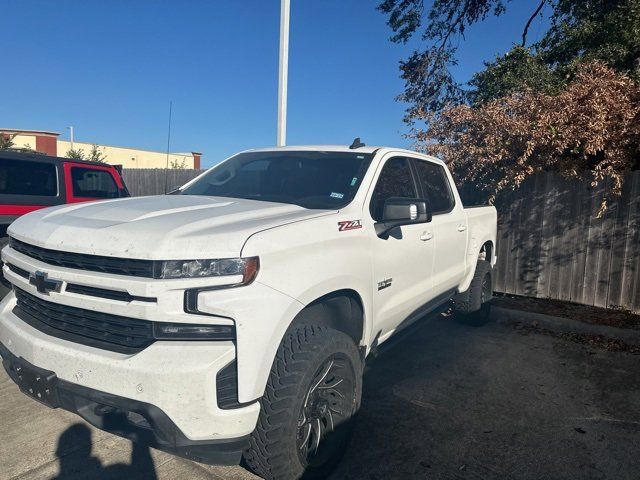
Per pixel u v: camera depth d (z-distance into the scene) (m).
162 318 2.23
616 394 4.15
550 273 6.86
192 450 2.28
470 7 13.24
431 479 2.95
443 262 4.56
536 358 4.98
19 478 2.87
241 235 2.40
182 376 2.18
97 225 2.57
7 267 3.10
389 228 3.43
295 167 3.88
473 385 4.30
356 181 3.54
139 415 2.35
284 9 7.25
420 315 4.39
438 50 14.00
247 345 2.29
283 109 7.48
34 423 3.51
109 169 8.09
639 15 9.16
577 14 11.34
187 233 2.37
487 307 6.00
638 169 6.62
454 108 7.23
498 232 7.21
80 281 2.43
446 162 7.20
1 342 2.87
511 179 6.61
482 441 3.38
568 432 3.51
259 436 2.49
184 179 13.85
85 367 2.35
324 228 2.89
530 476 2.99
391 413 3.77
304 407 2.62
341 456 2.99
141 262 2.29
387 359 4.91
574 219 6.61
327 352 2.66
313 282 2.68
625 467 3.09
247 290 2.33
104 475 2.92
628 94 6.20
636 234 6.17
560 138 6.20
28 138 27.67
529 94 6.80
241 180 3.98
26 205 6.66
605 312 6.30
